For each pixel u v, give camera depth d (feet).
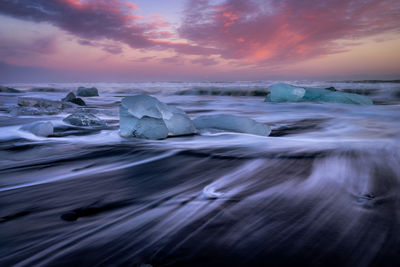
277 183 6.23
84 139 13.19
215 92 81.35
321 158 8.44
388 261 3.17
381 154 8.86
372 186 5.84
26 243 3.77
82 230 4.12
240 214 4.55
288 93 40.68
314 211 4.60
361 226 4.02
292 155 8.97
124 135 13.76
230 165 8.05
